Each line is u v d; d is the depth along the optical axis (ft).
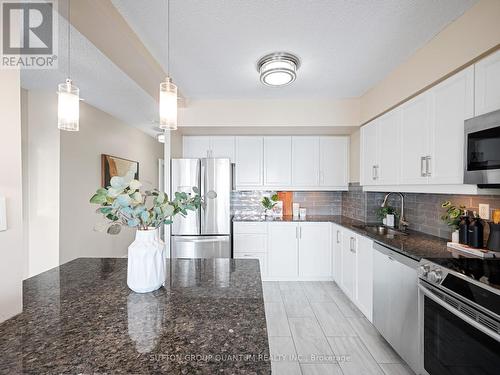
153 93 9.05
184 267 4.94
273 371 5.89
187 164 10.50
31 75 8.48
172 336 2.58
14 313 2.92
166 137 10.58
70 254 10.54
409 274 5.65
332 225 11.39
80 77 8.63
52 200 10.02
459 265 4.75
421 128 6.69
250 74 8.29
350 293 9.30
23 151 9.98
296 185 12.44
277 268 11.59
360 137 10.61
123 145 14.47
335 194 13.47
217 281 4.18
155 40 6.27
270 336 7.25
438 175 6.04
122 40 5.49
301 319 8.16
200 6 5.06
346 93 9.97
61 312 3.08
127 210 3.53
